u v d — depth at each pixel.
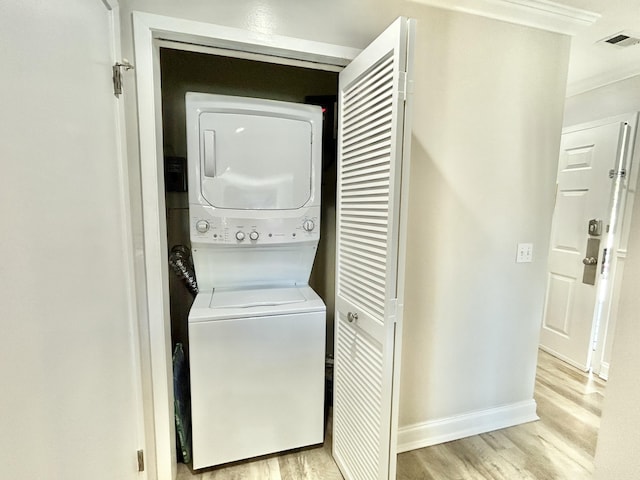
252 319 1.54
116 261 1.10
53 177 0.71
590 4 1.62
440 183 1.69
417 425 1.83
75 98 0.83
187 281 1.90
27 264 0.61
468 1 1.57
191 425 1.62
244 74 2.07
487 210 1.80
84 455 0.84
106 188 1.02
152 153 1.29
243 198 1.66
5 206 0.55
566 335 2.83
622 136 2.38
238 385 1.56
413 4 1.53
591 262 2.59
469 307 1.85
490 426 1.97
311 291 1.84
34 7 0.65
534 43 1.76
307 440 1.71
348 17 1.44
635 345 0.64
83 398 0.83
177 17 1.25
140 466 1.30
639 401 0.63
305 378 1.66
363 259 1.35
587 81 2.58
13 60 0.58
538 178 1.87
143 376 1.38
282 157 1.70
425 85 1.59
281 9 1.36
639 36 1.89
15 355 0.57
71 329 0.78
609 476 0.68
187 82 2.00
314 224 1.80
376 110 1.22
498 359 1.96
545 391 2.39
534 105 1.80
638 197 0.64
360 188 1.36
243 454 1.62
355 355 1.44
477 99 1.69
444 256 1.75
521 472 1.65
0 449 0.53
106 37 1.05
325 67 1.54
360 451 1.39
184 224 2.06
